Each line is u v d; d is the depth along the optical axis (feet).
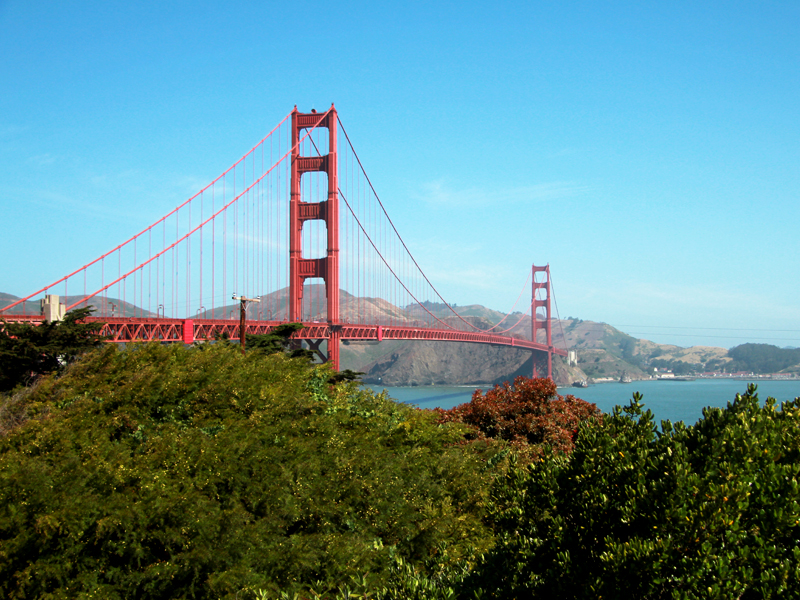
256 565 39.01
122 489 41.09
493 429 85.05
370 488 46.55
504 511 30.83
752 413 25.03
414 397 590.96
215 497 42.65
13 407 60.23
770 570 19.48
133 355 66.39
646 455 24.26
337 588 38.42
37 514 37.55
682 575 19.89
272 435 51.67
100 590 36.52
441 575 31.99
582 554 24.41
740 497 20.22
